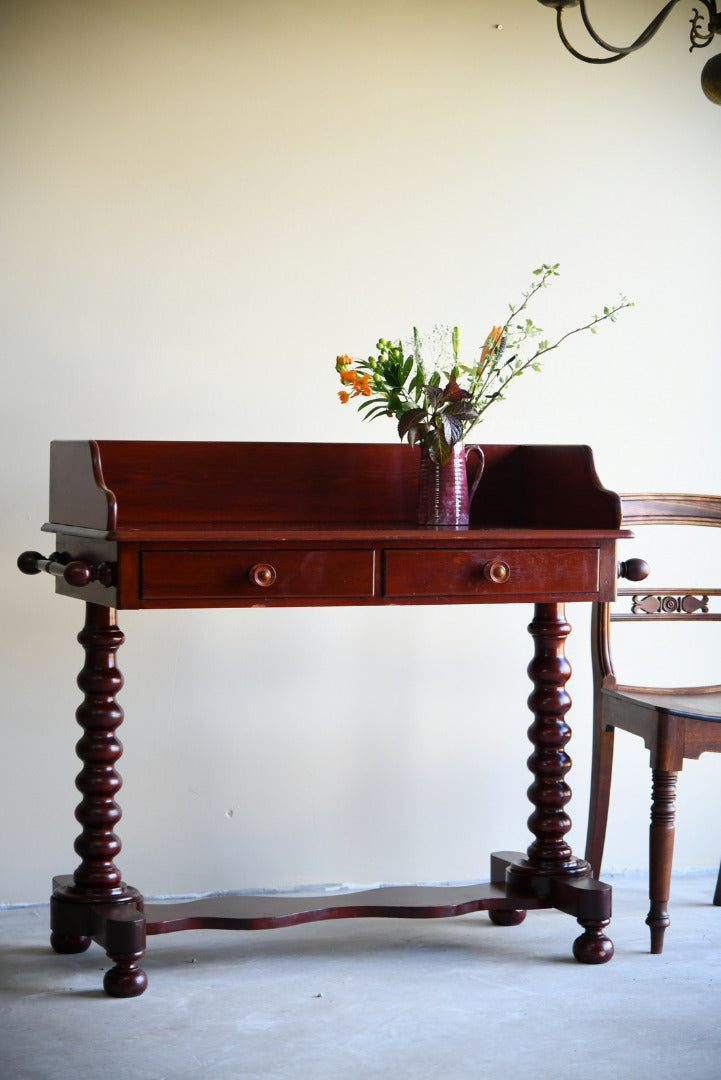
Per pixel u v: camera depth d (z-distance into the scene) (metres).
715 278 3.31
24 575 2.90
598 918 2.58
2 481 2.88
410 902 2.62
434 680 3.16
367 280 3.08
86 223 2.91
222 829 3.04
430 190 3.12
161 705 2.99
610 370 3.25
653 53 3.26
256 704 3.05
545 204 3.20
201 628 3.01
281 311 3.03
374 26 3.06
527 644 3.22
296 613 3.06
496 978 2.50
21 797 2.92
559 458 2.77
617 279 3.25
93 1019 2.27
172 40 2.94
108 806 2.54
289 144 3.02
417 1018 2.29
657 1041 2.19
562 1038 2.21
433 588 2.45
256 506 2.76
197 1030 2.23
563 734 2.77
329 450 2.80
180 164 2.96
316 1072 2.05
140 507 2.68
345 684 3.11
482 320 3.16
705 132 3.30
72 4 2.88
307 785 3.09
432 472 2.70
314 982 2.48
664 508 3.06
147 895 3.00
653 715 2.65
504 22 3.16
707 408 3.31
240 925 2.47
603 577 2.55
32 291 2.88
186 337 2.98
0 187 2.85
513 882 2.73
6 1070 2.04
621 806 3.29
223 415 3.01
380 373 2.71
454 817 3.19
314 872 3.10
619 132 3.24
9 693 2.90
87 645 2.53
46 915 2.87
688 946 2.70
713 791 3.34
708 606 3.28
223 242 2.99
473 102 3.14
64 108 2.88
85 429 2.93
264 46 3.00
